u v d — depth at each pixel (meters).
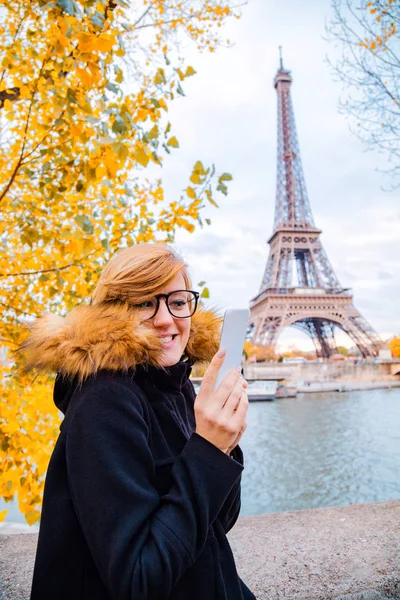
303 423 48.28
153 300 1.64
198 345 2.07
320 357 112.25
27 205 4.45
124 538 1.12
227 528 1.79
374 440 37.22
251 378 93.81
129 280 1.57
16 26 4.23
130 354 1.39
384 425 44.66
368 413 54.00
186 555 1.17
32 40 4.01
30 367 1.50
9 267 5.05
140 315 1.63
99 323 1.43
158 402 1.56
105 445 1.23
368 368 98.31
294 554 2.90
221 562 1.48
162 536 1.17
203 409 1.36
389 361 98.50
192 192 4.13
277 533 3.26
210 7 5.34
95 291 1.69
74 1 2.97
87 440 1.24
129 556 1.11
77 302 4.79
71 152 4.09
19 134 4.66
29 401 4.59
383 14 5.54
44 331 1.50
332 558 2.82
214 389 1.40
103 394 1.32
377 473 27.42
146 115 3.79
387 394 78.25
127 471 1.23
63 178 3.88
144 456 1.29
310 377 95.31
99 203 4.97
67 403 1.50
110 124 3.88
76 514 1.27
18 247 5.16
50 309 5.27
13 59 3.81
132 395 1.38
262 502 23.17
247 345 95.31
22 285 5.06
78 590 1.27
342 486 25.31
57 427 4.86
